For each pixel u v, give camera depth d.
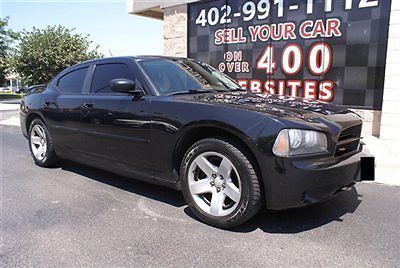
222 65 9.70
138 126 3.49
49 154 5.02
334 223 3.15
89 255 2.63
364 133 7.41
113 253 2.65
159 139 3.33
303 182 2.67
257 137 2.73
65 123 4.52
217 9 9.56
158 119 3.32
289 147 2.67
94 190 4.14
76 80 4.59
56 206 3.63
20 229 3.08
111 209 3.54
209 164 3.09
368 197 3.86
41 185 4.36
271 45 8.62
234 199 2.94
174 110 3.23
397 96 6.73
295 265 2.46
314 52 7.91
